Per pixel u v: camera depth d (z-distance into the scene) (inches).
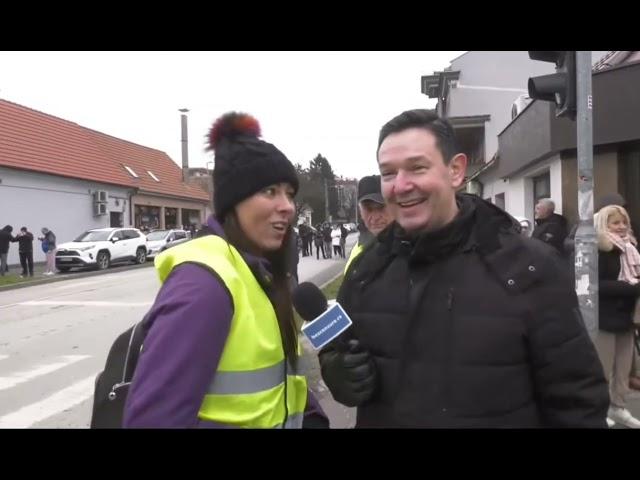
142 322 60.8
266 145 63.7
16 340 334.6
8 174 866.1
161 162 1553.9
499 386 57.5
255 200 62.7
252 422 56.6
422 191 60.8
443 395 59.0
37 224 930.7
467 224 62.2
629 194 346.6
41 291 604.1
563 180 379.6
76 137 1190.9
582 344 58.6
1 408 207.2
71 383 239.3
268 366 59.8
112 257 864.9
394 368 62.7
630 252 165.2
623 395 167.2
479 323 58.2
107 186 1135.0
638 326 165.2
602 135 338.3
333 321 66.3
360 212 147.9
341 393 65.1
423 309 61.7
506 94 858.1
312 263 906.1
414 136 61.0
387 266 67.4
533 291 58.2
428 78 1023.6
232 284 55.6
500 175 588.1
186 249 58.1
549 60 154.5
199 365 51.3
